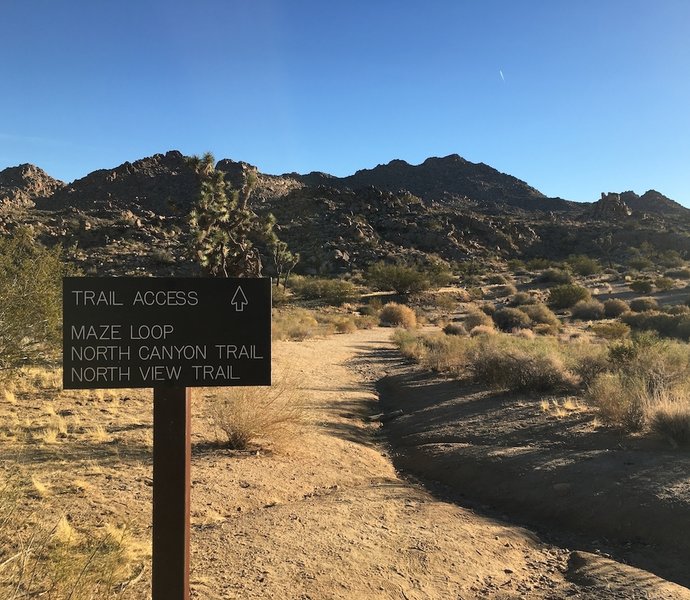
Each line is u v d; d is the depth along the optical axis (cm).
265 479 701
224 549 494
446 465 834
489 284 7794
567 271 7975
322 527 555
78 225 10694
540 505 667
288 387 1100
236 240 3319
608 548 559
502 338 2284
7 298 938
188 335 359
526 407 1095
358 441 998
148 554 452
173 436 346
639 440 799
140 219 11838
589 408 1009
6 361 1001
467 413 1117
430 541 543
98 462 702
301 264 9556
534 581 489
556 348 1773
